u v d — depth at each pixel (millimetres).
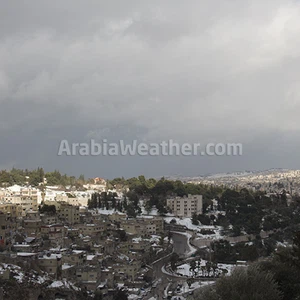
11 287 184250
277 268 109750
